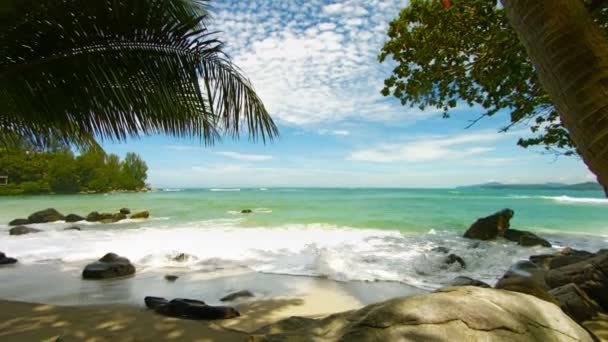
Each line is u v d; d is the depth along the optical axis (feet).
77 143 13.96
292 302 16.96
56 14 9.75
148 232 41.42
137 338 10.87
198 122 12.75
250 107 12.92
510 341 7.66
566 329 8.54
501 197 120.88
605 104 3.91
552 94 4.46
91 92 10.63
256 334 9.18
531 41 4.66
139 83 11.14
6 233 42.09
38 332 11.16
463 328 7.86
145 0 10.23
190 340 10.85
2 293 18.21
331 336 8.32
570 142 21.54
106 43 10.62
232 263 25.67
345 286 20.02
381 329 8.02
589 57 4.12
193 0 11.68
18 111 10.93
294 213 63.57
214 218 56.65
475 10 20.40
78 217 56.49
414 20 23.21
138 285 19.86
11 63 10.28
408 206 78.33
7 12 9.30
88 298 17.34
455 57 21.79
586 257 22.93
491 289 10.00
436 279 21.77
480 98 23.18
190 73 11.62
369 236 38.19
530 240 33.96
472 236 37.35
